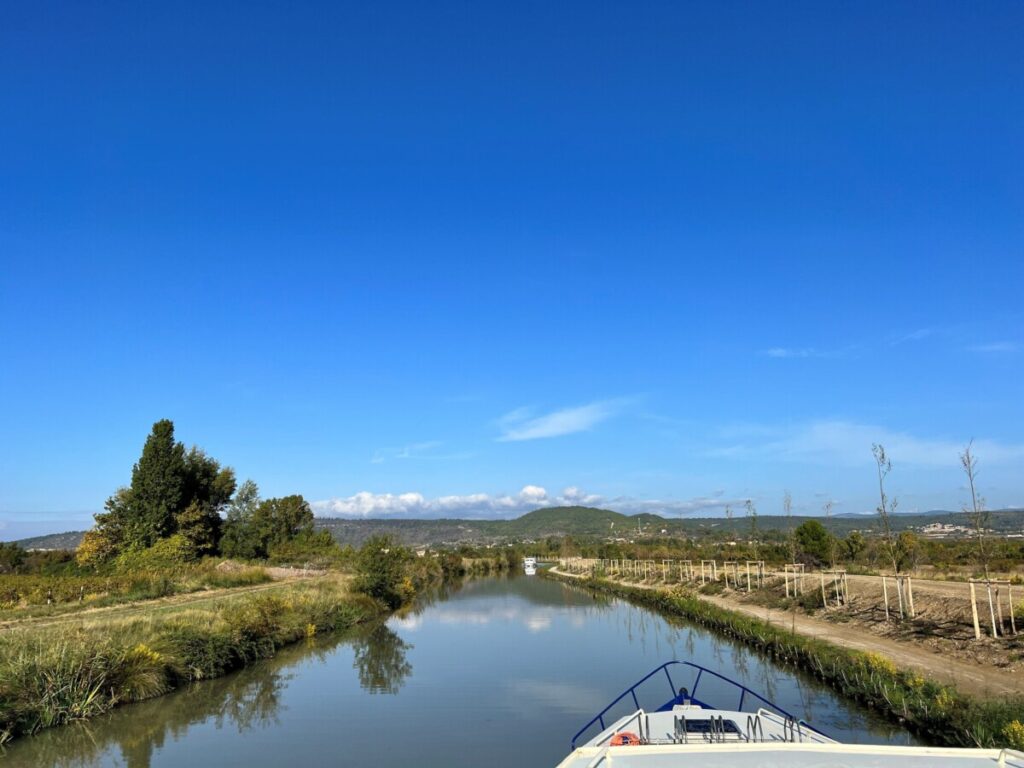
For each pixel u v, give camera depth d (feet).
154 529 187.32
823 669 69.72
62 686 59.88
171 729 59.72
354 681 78.89
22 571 195.52
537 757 51.03
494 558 371.15
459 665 87.45
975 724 41.98
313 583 165.48
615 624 126.31
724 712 43.83
